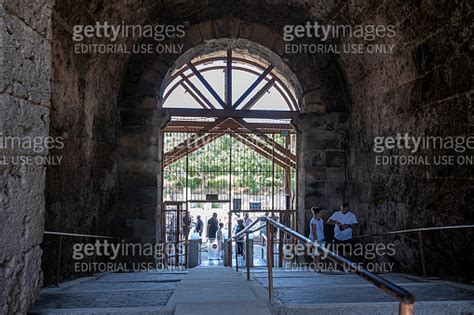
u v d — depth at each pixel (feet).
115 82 26.37
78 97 20.11
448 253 17.47
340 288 13.23
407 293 5.39
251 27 28.96
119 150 27.78
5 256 7.50
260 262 35.06
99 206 24.02
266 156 35.35
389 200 23.03
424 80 19.16
